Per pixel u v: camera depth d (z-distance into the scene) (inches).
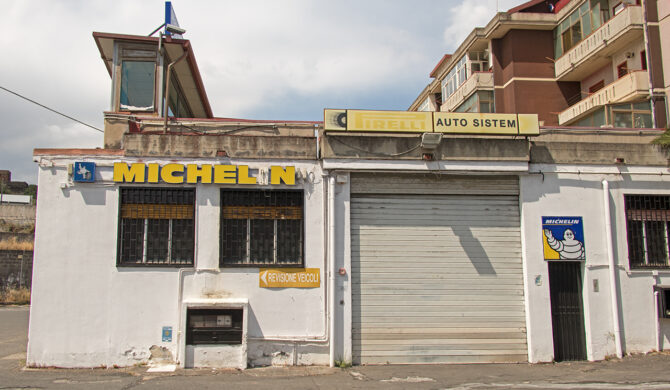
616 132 465.1
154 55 561.6
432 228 410.9
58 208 376.5
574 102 977.5
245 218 391.5
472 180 418.9
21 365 371.2
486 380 332.5
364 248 402.0
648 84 761.0
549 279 413.4
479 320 403.5
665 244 430.9
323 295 386.3
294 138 402.9
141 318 370.9
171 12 568.4
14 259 1073.5
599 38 852.0
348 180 403.2
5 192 2048.5
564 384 317.7
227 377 334.6
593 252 418.3
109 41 555.5
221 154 393.7
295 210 397.1
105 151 385.4
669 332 418.0
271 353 375.9
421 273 404.2
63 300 368.2
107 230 377.7
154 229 383.6
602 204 426.3
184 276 377.7
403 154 403.5
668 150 441.1
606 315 411.8
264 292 382.0
